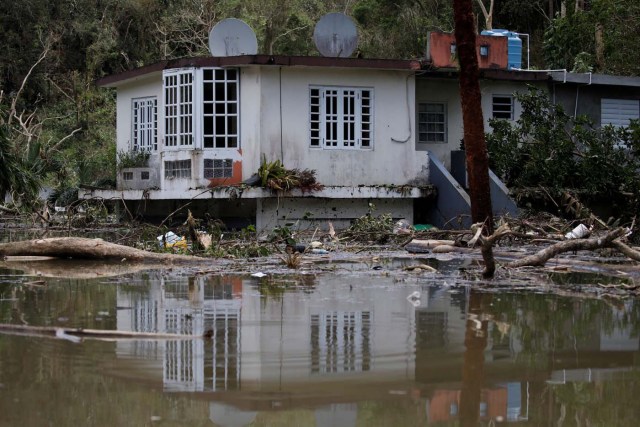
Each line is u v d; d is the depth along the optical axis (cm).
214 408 451
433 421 433
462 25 1423
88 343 607
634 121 1861
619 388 493
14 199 2275
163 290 898
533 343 615
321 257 1309
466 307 783
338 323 694
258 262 1235
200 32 3881
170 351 581
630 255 1053
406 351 586
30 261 1248
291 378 512
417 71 1889
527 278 1020
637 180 1819
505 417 440
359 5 3834
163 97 1867
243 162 1811
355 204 1848
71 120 3800
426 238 1559
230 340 620
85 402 459
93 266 1173
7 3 3734
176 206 1980
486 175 1445
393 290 905
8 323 684
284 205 1791
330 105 1844
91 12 3997
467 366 543
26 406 450
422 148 2002
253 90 1795
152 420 432
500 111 2045
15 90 3766
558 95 2059
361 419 435
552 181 1830
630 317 730
